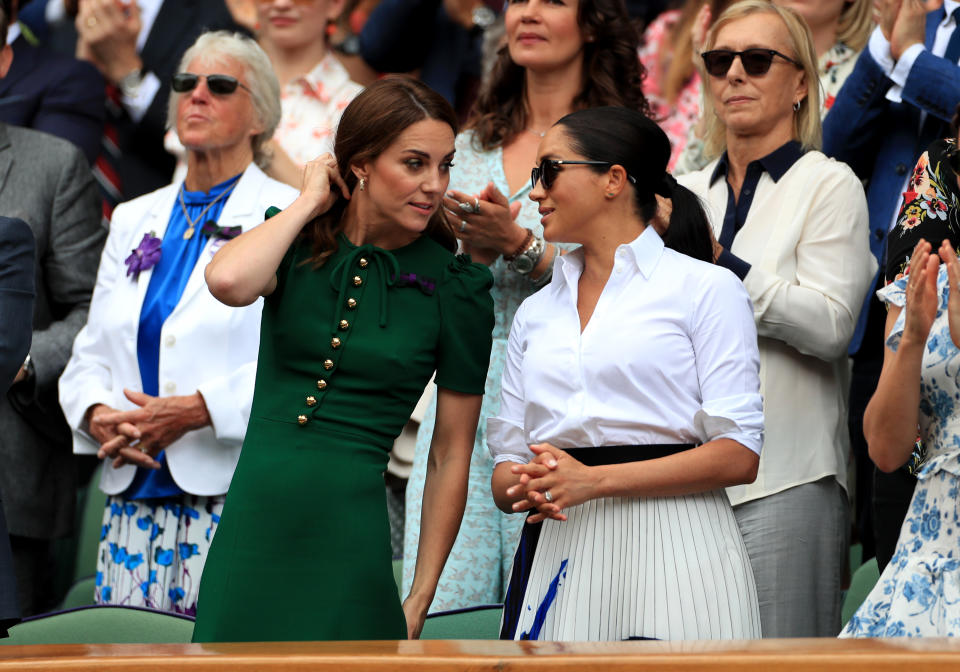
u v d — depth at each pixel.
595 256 12.27
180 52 23.50
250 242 11.53
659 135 12.38
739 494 14.58
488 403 15.52
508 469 12.42
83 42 23.47
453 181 16.81
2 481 18.06
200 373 16.59
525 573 12.11
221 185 17.55
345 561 11.34
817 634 14.52
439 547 12.23
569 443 11.81
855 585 15.73
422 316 11.95
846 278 15.03
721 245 15.14
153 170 23.39
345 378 11.70
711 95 17.00
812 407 14.96
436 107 11.88
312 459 11.52
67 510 18.88
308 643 8.45
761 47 15.48
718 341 11.69
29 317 12.56
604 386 11.73
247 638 11.23
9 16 22.45
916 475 12.07
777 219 15.32
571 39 16.70
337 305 11.77
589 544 11.57
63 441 18.78
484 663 7.48
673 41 22.03
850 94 17.44
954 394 11.59
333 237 12.02
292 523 11.40
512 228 15.25
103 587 16.75
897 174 17.25
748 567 11.68
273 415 11.75
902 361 11.48
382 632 11.43
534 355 12.19
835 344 14.77
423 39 23.23
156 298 16.98
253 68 17.64
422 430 16.14
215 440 16.41
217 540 11.59
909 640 8.06
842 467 15.21
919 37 16.94
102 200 21.86
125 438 16.27
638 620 11.30
